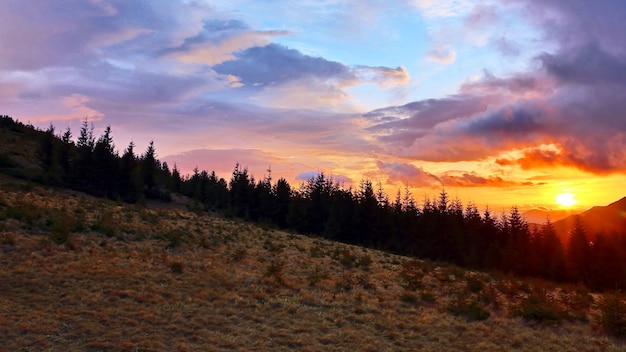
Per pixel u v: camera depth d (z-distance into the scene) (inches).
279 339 488.7
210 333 489.7
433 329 566.9
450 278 965.2
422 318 606.9
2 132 3046.3
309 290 715.4
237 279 721.6
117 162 2613.2
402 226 2652.6
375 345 494.0
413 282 817.5
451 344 515.8
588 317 673.0
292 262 962.7
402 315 620.4
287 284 731.4
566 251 2281.0
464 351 495.2
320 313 597.9
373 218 2630.4
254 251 1032.8
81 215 1090.7
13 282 579.5
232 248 1023.0
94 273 650.2
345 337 512.1
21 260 670.5
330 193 3070.9
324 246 1357.0
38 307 514.0
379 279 879.1
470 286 838.5
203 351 441.4
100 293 574.9
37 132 3336.6
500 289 842.8
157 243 928.3
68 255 723.4
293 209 2859.3
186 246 938.1
